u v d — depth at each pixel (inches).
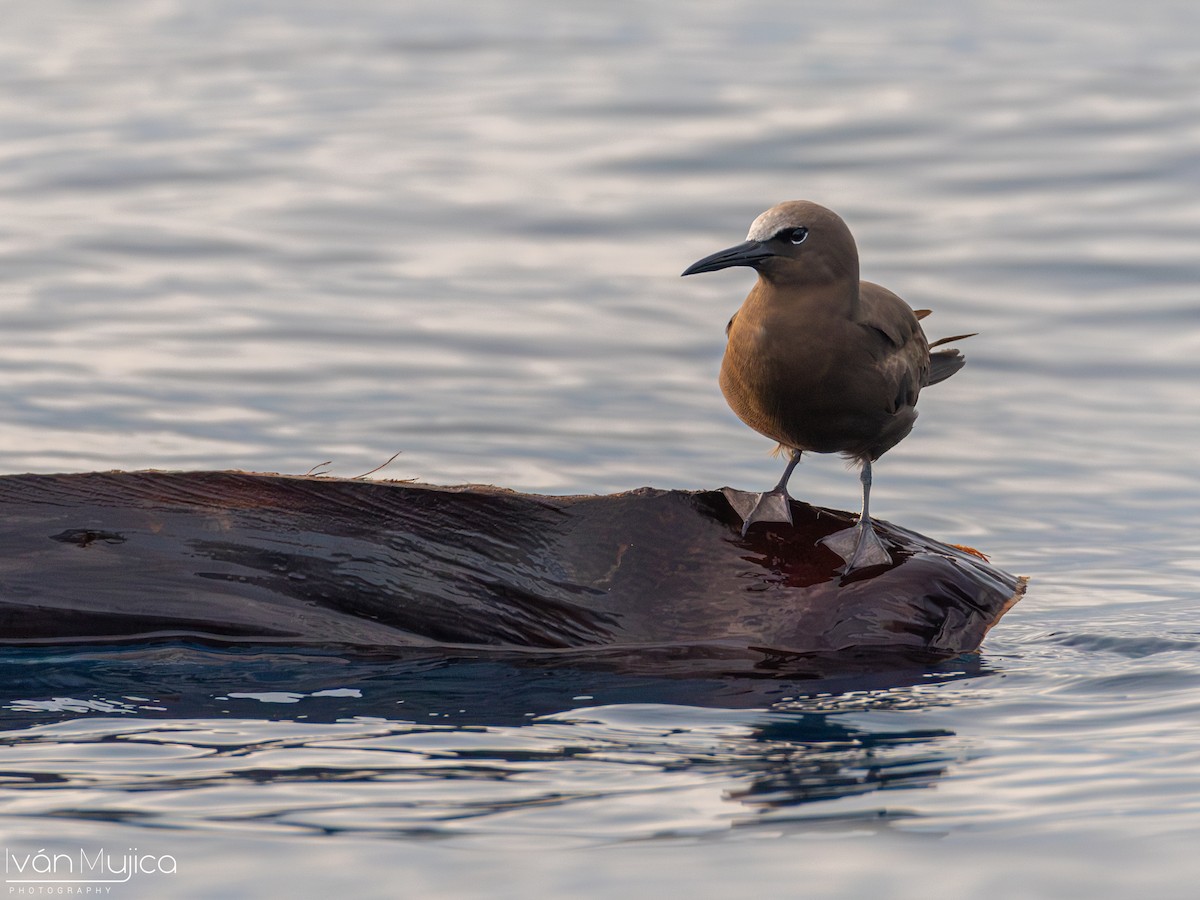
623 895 334.0
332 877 344.8
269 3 2420.0
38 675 505.7
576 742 446.0
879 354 558.6
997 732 452.1
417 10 2347.4
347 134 1582.2
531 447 823.1
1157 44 1982.0
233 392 900.6
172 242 1222.3
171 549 546.0
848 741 445.4
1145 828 366.0
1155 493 781.9
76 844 363.6
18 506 548.1
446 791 403.2
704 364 984.9
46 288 1101.7
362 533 551.5
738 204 1338.6
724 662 525.0
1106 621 586.2
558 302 1103.0
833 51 1983.3
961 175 1414.9
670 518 561.3
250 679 505.0
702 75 1829.5
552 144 1533.0
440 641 541.6
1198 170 1406.3
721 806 390.6
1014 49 1974.7
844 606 542.0
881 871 345.1
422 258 1200.2
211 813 386.3
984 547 707.4
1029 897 329.4
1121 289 1127.0
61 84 1802.4
